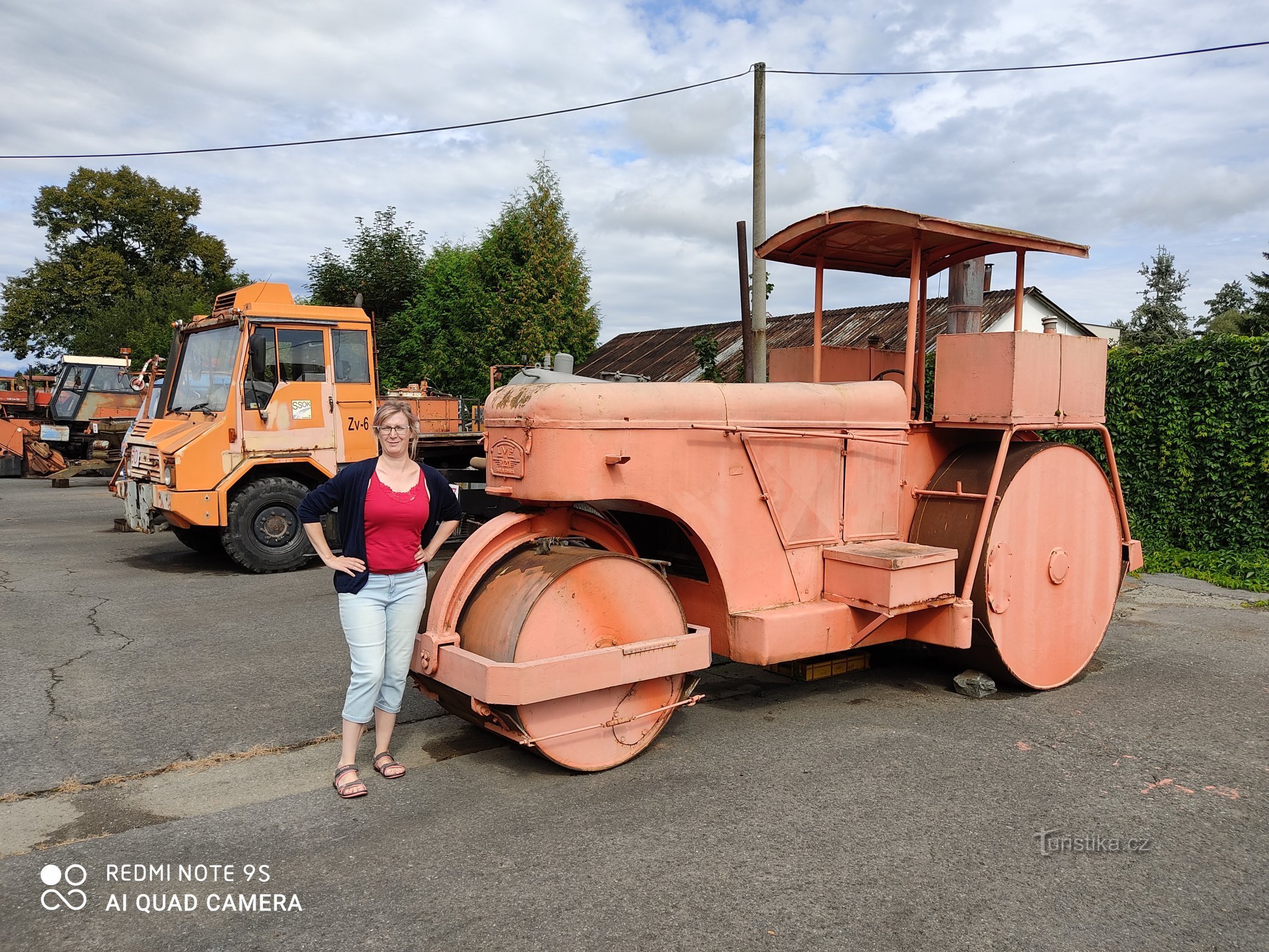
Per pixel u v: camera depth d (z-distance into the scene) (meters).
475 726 4.69
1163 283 36.84
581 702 3.95
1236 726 4.71
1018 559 5.15
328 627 6.86
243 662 5.86
